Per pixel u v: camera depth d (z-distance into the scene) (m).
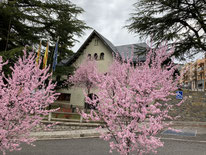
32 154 5.61
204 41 11.72
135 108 3.68
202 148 6.96
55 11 14.55
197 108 14.66
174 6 12.62
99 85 3.92
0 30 12.38
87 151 6.20
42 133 8.45
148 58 4.41
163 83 4.04
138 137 3.62
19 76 4.06
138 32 14.21
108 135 3.77
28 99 3.80
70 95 21.88
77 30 15.99
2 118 3.63
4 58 10.15
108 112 3.78
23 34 14.02
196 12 12.48
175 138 8.61
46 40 15.28
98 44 21.62
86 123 10.12
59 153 5.86
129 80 4.27
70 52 18.09
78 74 17.30
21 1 13.52
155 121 3.39
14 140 3.85
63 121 9.81
